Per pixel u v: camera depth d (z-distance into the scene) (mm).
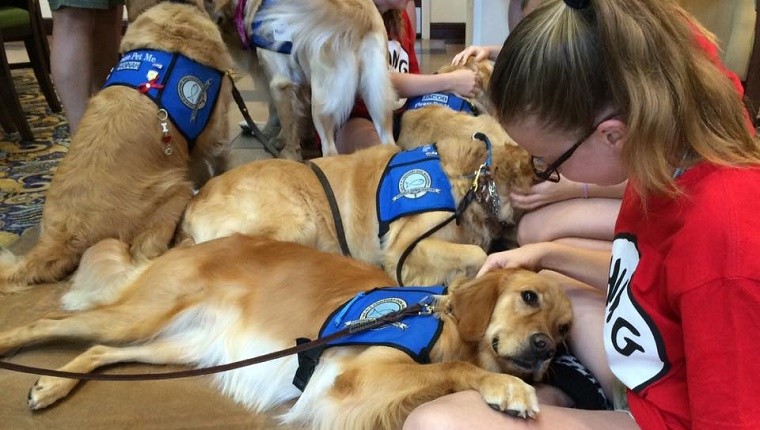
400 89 2357
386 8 2420
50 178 2520
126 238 1709
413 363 1155
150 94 1773
